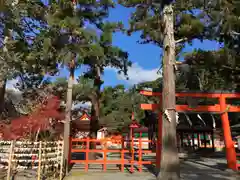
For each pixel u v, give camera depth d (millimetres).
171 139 7191
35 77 12945
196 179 8055
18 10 9219
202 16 9234
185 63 10344
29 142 6992
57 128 10141
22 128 8305
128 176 8531
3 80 9828
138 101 30078
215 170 10172
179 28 9250
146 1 10141
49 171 7707
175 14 9414
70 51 8883
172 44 7949
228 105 10938
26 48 10180
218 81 16344
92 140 10008
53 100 9125
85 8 9625
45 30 9898
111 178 8125
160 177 7023
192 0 9172
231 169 10250
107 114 27594
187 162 13578
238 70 11406
